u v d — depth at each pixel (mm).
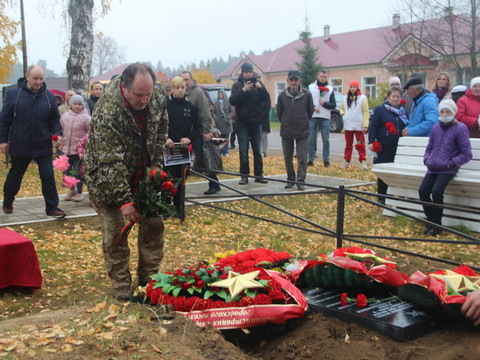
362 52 46750
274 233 7805
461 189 7797
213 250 6719
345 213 9258
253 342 3686
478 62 30016
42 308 4602
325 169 13977
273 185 11125
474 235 7594
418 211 8656
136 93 4129
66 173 9164
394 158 9719
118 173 4219
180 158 8102
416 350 3355
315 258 6215
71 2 14516
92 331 3033
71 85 14742
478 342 3469
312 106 10617
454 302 3512
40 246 6645
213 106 16375
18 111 7535
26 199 9664
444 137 7453
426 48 32594
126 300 4375
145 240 4766
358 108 13758
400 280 3879
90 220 7973
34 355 2748
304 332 3650
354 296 4020
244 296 3729
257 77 10773
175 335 3211
